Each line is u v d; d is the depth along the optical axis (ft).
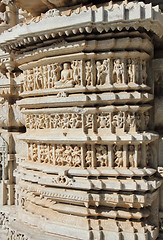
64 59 15.85
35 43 16.75
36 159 18.15
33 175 17.04
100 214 15.47
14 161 22.79
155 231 15.56
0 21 25.88
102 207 15.81
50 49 15.61
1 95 21.98
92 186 14.83
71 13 14.05
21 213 18.35
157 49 18.01
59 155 16.37
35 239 15.87
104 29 14.11
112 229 15.03
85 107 15.53
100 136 15.19
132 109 15.14
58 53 15.84
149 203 14.94
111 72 15.39
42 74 17.07
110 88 15.14
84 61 15.58
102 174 15.10
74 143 15.66
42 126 17.34
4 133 22.85
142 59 15.72
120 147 15.43
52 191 15.89
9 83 21.18
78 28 14.10
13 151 22.94
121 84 15.26
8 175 22.93
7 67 21.72
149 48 16.03
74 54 15.31
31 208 18.33
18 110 21.70
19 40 16.42
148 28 13.58
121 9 13.08
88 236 14.84
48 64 16.51
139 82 15.57
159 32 14.30
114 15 13.23
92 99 15.15
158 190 16.35
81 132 15.61
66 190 15.66
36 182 17.42
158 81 17.20
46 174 16.48
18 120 21.99
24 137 17.83
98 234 14.84
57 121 16.46
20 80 20.76
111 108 15.02
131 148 15.35
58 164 16.52
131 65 15.31
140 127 15.92
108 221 15.43
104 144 15.52
